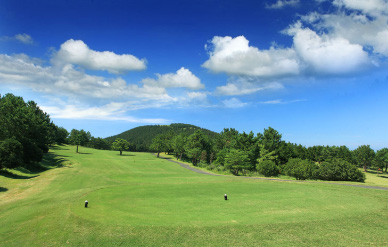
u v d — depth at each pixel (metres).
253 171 81.31
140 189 32.31
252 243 15.30
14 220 20.16
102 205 23.16
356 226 18.00
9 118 60.41
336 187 34.31
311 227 17.62
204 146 114.44
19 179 42.75
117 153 142.38
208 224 18.00
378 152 118.62
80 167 67.94
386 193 29.98
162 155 155.38
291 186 35.50
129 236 16.25
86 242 15.70
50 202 25.20
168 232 16.70
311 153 114.44
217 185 36.53
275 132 88.69
